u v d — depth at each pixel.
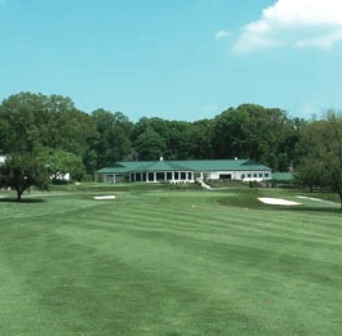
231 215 36.00
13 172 53.88
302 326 11.25
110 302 12.91
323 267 17.64
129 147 194.25
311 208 52.44
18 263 17.88
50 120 142.75
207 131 187.50
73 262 18.00
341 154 55.69
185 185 109.12
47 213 38.22
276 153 170.00
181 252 20.17
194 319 11.62
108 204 44.91
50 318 11.62
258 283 15.10
